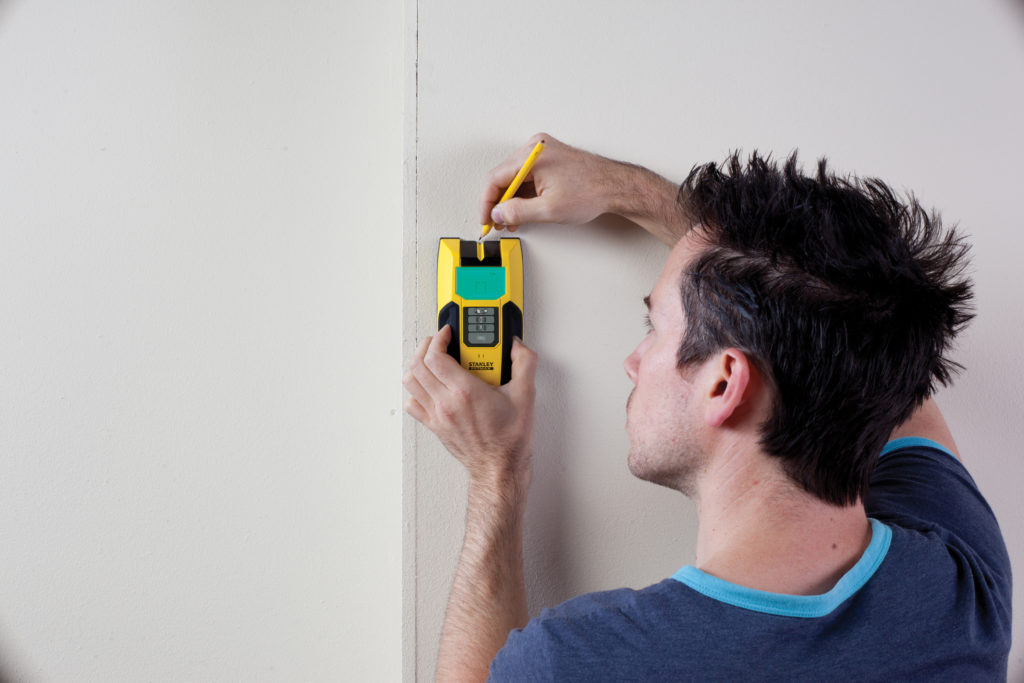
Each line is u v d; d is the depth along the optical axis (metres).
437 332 0.96
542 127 1.06
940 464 0.85
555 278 1.05
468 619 0.86
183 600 1.32
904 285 0.66
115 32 1.26
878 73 1.11
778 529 0.68
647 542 1.07
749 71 1.09
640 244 1.06
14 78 1.25
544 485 1.06
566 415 1.06
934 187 1.13
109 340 1.29
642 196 1.00
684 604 0.63
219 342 1.30
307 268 1.31
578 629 0.63
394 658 1.34
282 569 1.33
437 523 1.03
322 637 1.34
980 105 1.13
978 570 0.72
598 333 1.06
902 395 0.69
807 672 0.61
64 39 1.26
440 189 1.04
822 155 1.11
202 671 1.32
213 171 1.28
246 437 1.31
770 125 1.10
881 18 1.11
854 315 0.65
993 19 1.12
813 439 0.67
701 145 1.09
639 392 0.79
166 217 1.28
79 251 1.28
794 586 0.66
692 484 0.76
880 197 0.73
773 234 0.67
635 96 1.07
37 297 1.28
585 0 1.06
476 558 0.90
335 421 1.32
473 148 1.05
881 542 0.68
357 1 1.30
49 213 1.27
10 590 1.30
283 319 1.31
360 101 1.30
